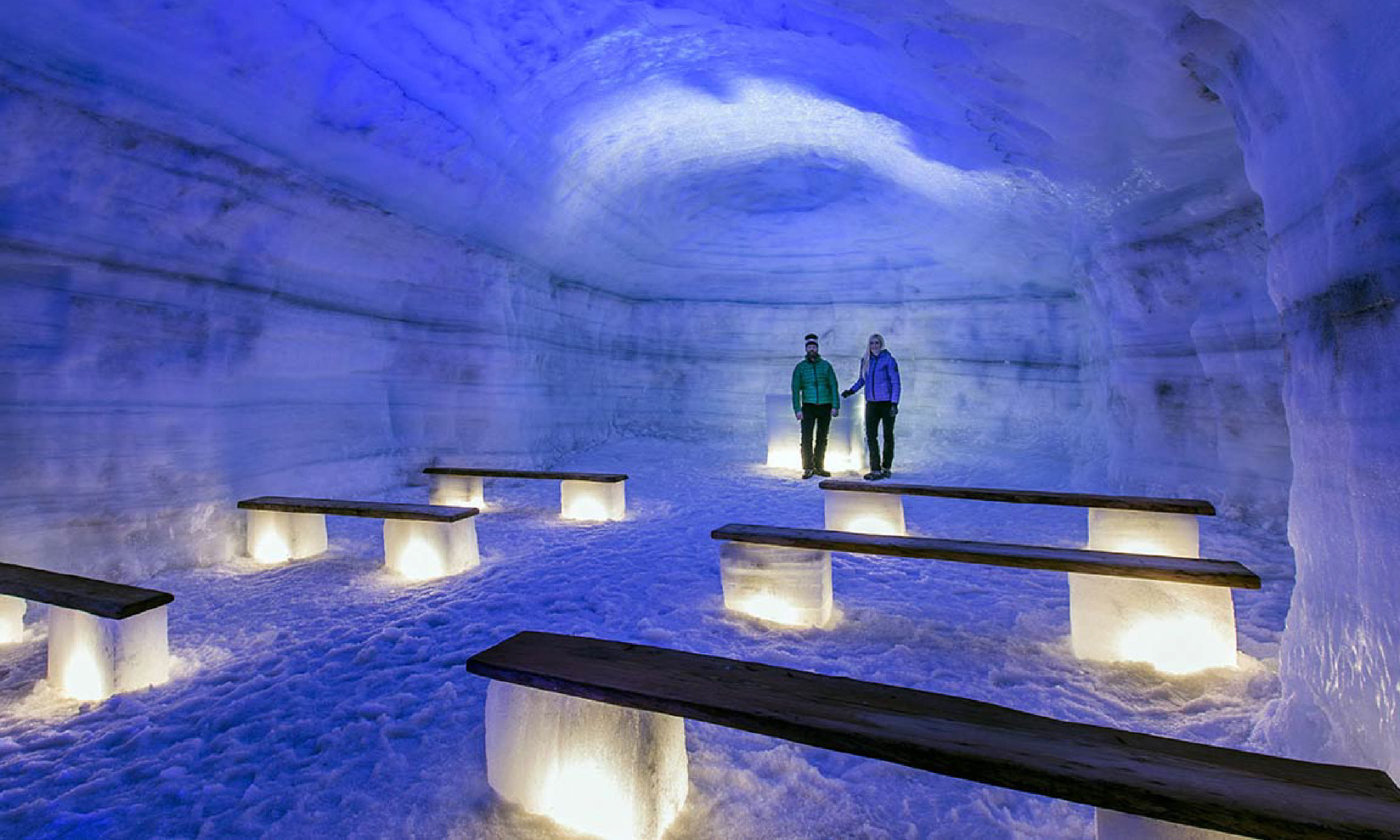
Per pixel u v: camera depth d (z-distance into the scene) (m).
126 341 3.93
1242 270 4.67
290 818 1.73
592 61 5.50
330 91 4.36
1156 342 5.83
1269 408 4.61
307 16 3.85
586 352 10.50
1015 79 3.60
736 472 8.45
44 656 2.87
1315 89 1.87
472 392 7.43
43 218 3.41
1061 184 5.32
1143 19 2.49
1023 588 3.67
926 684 2.45
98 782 1.91
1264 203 2.31
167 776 1.93
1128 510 3.45
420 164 5.47
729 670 1.64
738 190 9.73
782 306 11.58
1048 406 9.37
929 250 9.95
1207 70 2.55
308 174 4.75
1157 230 5.16
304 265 5.23
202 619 3.26
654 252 10.71
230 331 4.64
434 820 1.71
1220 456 5.14
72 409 3.65
